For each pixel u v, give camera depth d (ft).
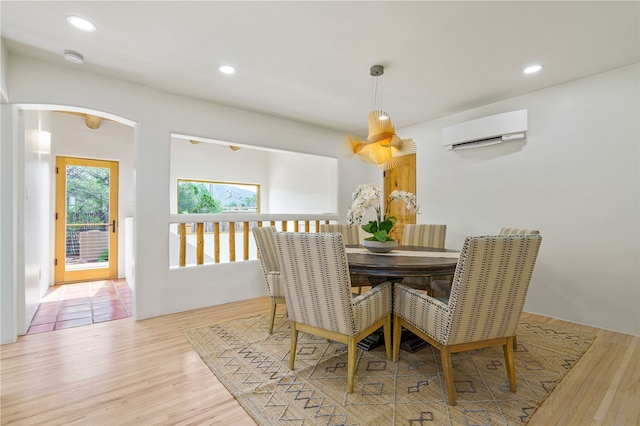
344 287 5.65
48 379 6.24
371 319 6.31
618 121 8.89
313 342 8.08
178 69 8.89
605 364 6.89
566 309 9.89
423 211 14.19
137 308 9.78
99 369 6.66
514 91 10.54
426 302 5.98
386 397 5.64
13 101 7.93
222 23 6.70
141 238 9.92
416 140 14.48
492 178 11.74
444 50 7.83
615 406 5.38
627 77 8.73
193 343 7.99
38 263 11.35
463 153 12.67
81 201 15.56
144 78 9.48
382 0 5.93
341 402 5.48
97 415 5.14
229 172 22.16
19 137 8.48
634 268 8.67
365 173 16.94
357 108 12.25
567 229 9.86
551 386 5.99
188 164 20.48
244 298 12.24
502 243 5.19
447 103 11.69
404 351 7.61
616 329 8.95
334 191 15.97
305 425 4.89
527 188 10.76
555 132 10.08
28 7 6.12
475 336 5.56
